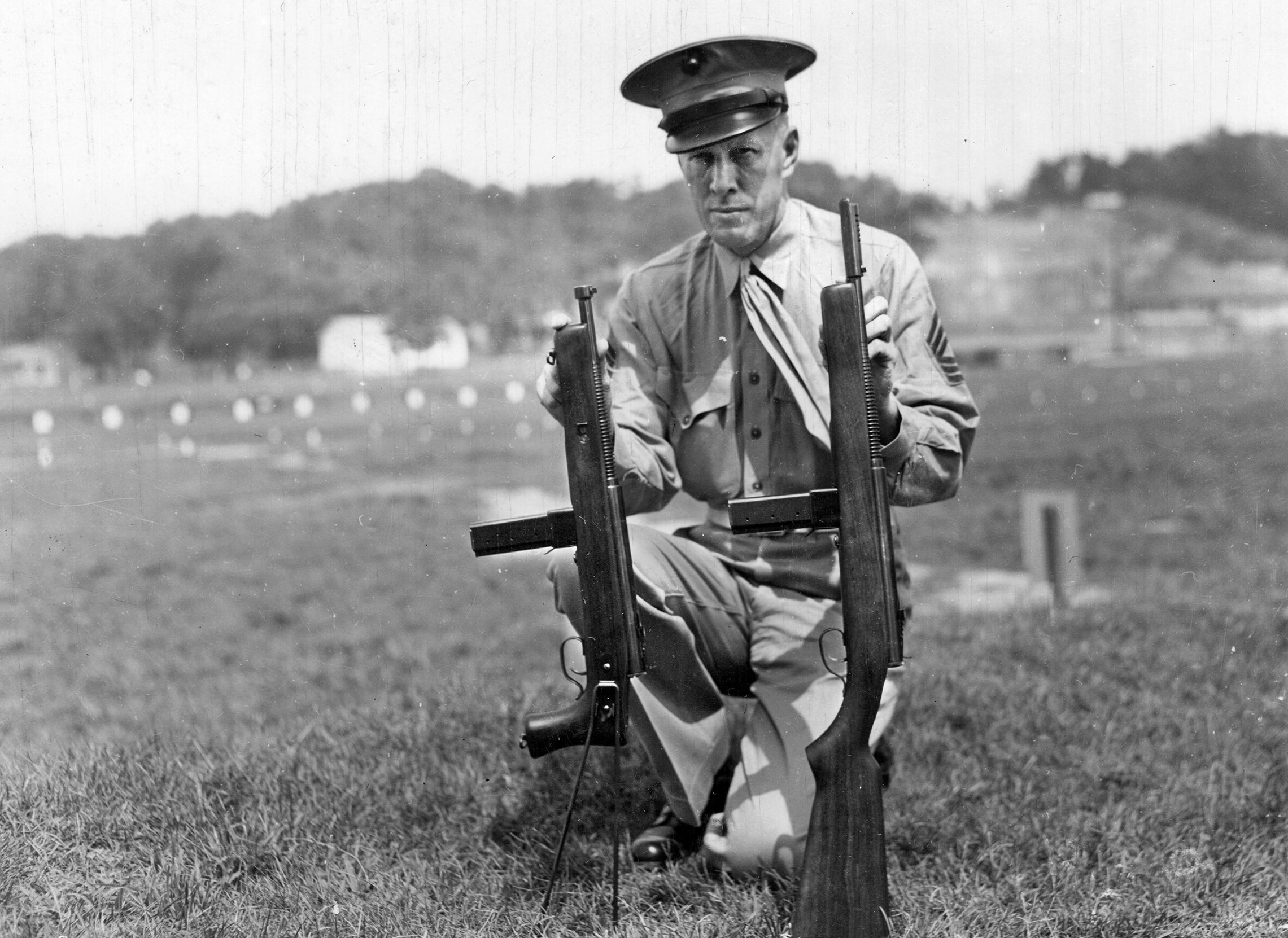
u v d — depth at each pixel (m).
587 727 2.91
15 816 3.37
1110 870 3.25
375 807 3.68
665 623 3.31
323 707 5.23
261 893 3.14
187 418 15.64
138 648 6.66
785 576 3.49
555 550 3.22
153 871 3.21
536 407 15.55
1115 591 7.11
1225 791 3.78
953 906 3.03
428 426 14.28
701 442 3.55
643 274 3.64
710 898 3.13
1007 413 16.70
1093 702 4.78
